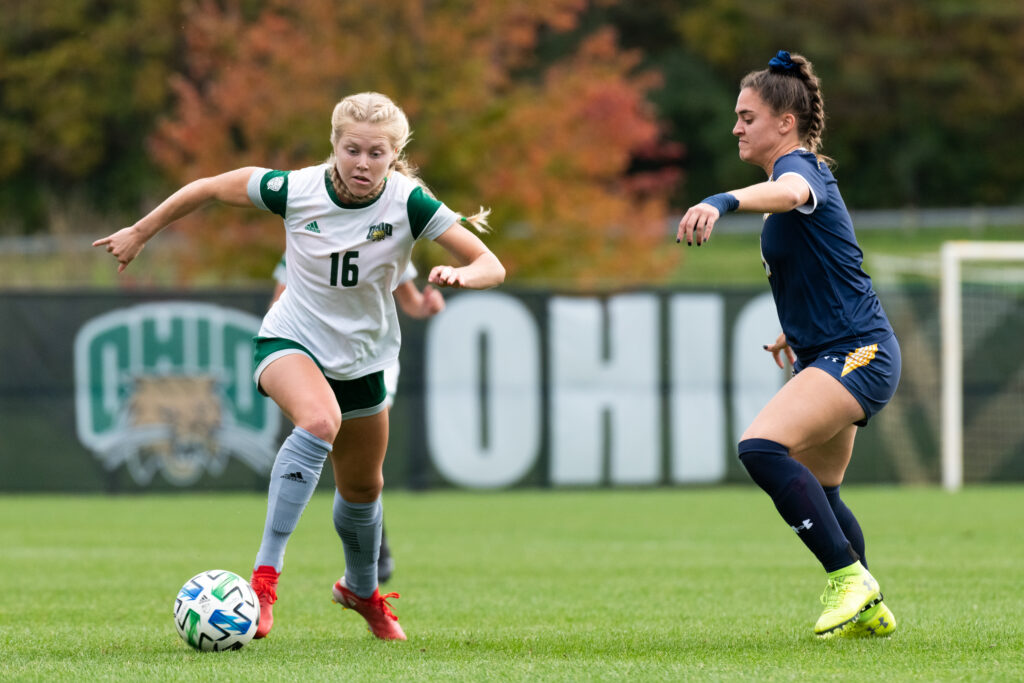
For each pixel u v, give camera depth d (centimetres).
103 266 7188
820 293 1725
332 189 1662
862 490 5128
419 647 1702
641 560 2988
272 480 1669
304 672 1452
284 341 1700
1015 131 12975
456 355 5012
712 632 1862
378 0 7000
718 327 5094
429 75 7019
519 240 6931
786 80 1762
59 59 11006
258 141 7088
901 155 12875
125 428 4856
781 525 3853
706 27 12406
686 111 12731
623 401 5062
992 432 5344
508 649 1680
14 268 7138
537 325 5031
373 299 1697
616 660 1567
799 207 1688
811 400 1684
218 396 4891
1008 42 12419
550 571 2772
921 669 1476
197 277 7119
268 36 7094
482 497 4841
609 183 8631
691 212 1544
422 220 1670
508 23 7269
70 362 4847
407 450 5003
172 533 3647
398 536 3575
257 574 1681
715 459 5100
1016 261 9425
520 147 7094
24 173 11712
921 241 10975
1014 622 1920
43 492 4834
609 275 7012
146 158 11394
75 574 2711
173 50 10962
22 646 1722
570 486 5044
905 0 12456
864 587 1709
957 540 3362
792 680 1393
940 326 5309
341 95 7038
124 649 1681
